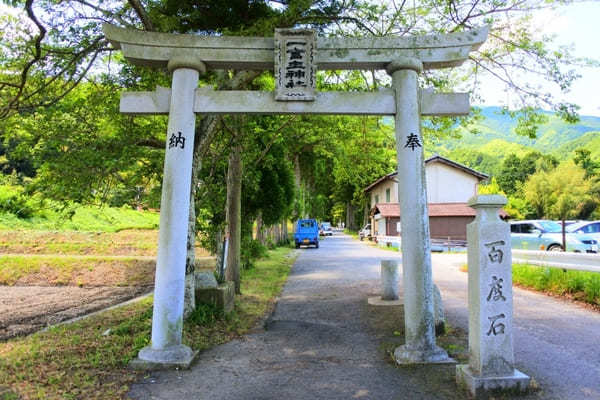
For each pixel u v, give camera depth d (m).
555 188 45.69
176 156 5.58
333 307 8.88
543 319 7.41
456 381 4.63
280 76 5.70
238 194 11.01
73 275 15.37
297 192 29.31
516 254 12.62
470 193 31.62
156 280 5.48
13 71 7.65
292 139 14.48
